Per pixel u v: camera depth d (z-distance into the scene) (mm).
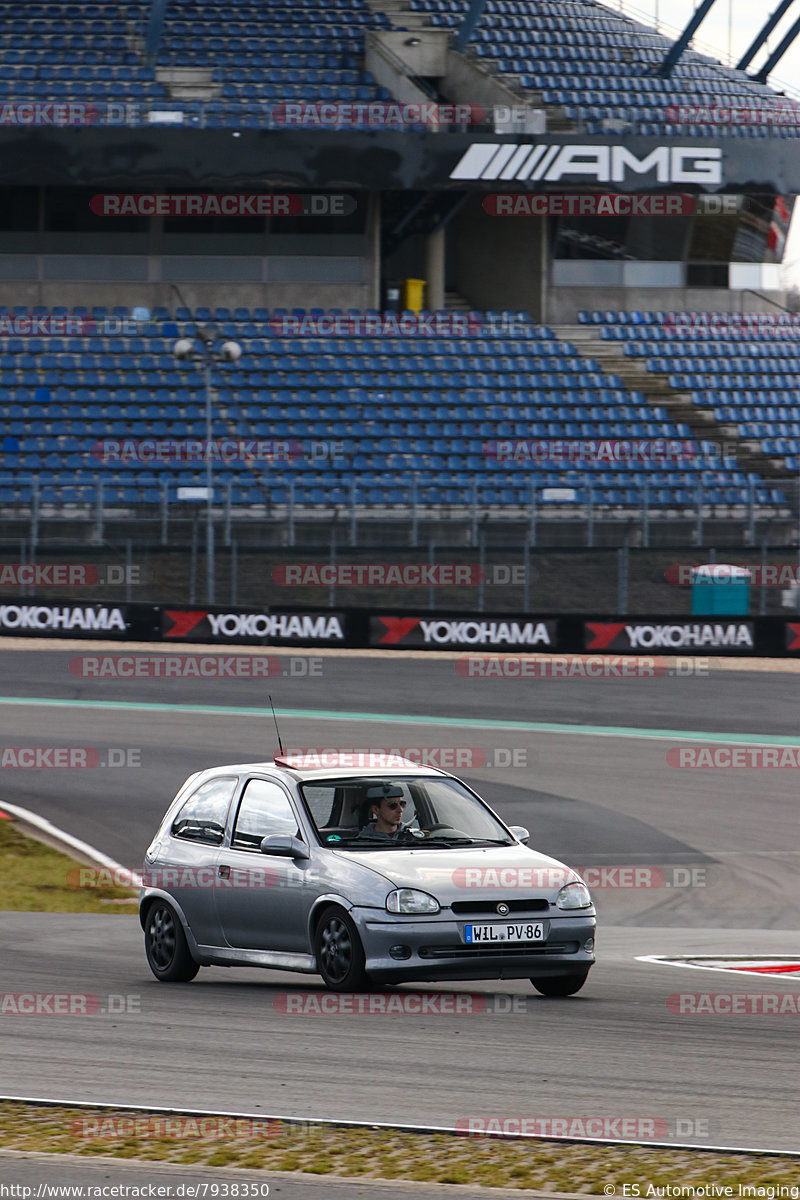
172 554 58125
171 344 70125
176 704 45406
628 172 73125
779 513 66062
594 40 84125
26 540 57312
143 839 31062
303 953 15703
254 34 80625
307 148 70312
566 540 61375
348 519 60812
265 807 16672
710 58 87938
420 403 69062
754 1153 9445
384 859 15406
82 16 80812
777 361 75250
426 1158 9289
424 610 53281
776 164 74875
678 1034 13508
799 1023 14352
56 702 45312
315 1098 10812
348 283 74812
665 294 78125
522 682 49094
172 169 69500
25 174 68562
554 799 34562
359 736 41375
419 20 83250
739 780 36938
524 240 77000
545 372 71875
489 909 15031
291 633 53375
